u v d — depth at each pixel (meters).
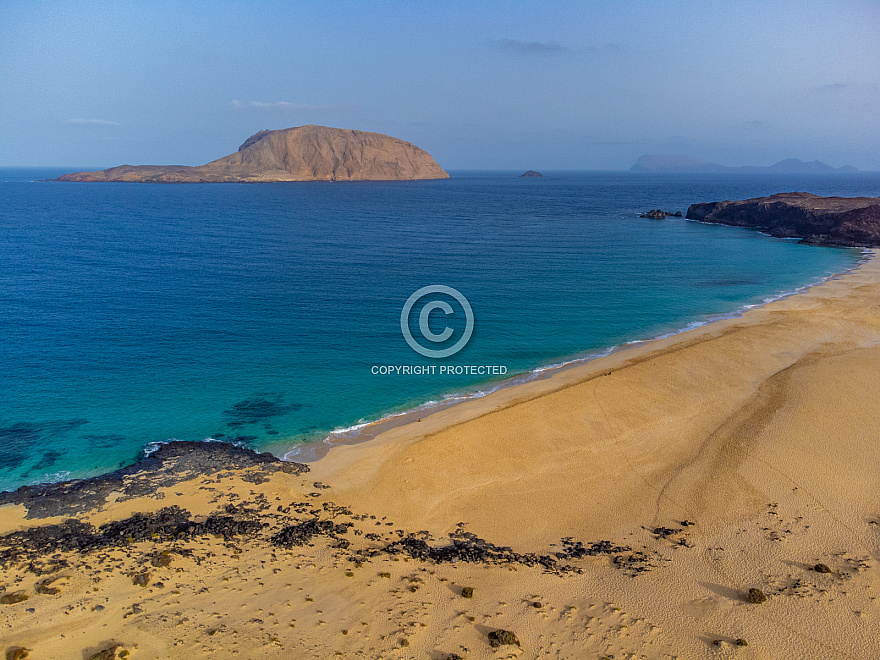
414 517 25.09
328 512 25.19
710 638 17.88
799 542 22.84
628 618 18.73
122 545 22.08
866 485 26.83
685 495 26.62
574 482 27.94
